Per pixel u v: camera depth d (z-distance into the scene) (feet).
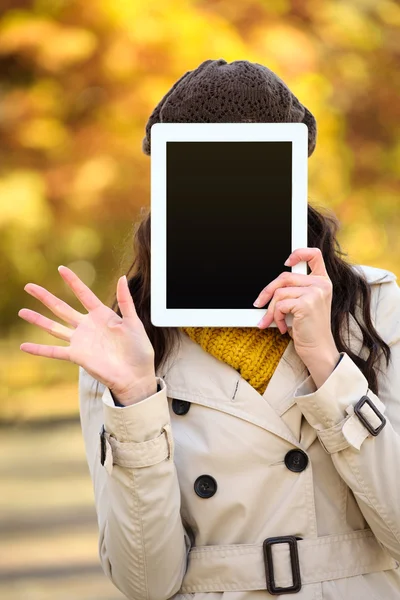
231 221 8.97
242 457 9.02
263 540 8.95
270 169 8.97
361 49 56.39
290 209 8.95
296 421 9.05
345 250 10.39
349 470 8.72
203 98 9.34
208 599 9.01
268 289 8.75
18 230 58.80
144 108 52.65
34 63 53.31
